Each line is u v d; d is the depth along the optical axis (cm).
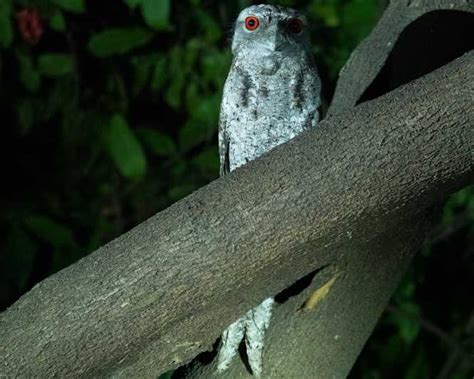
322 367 210
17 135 311
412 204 188
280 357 208
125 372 193
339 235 187
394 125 185
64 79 299
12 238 281
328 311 209
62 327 185
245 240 185
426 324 292
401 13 221
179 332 192
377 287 210
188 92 293
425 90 185
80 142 304
